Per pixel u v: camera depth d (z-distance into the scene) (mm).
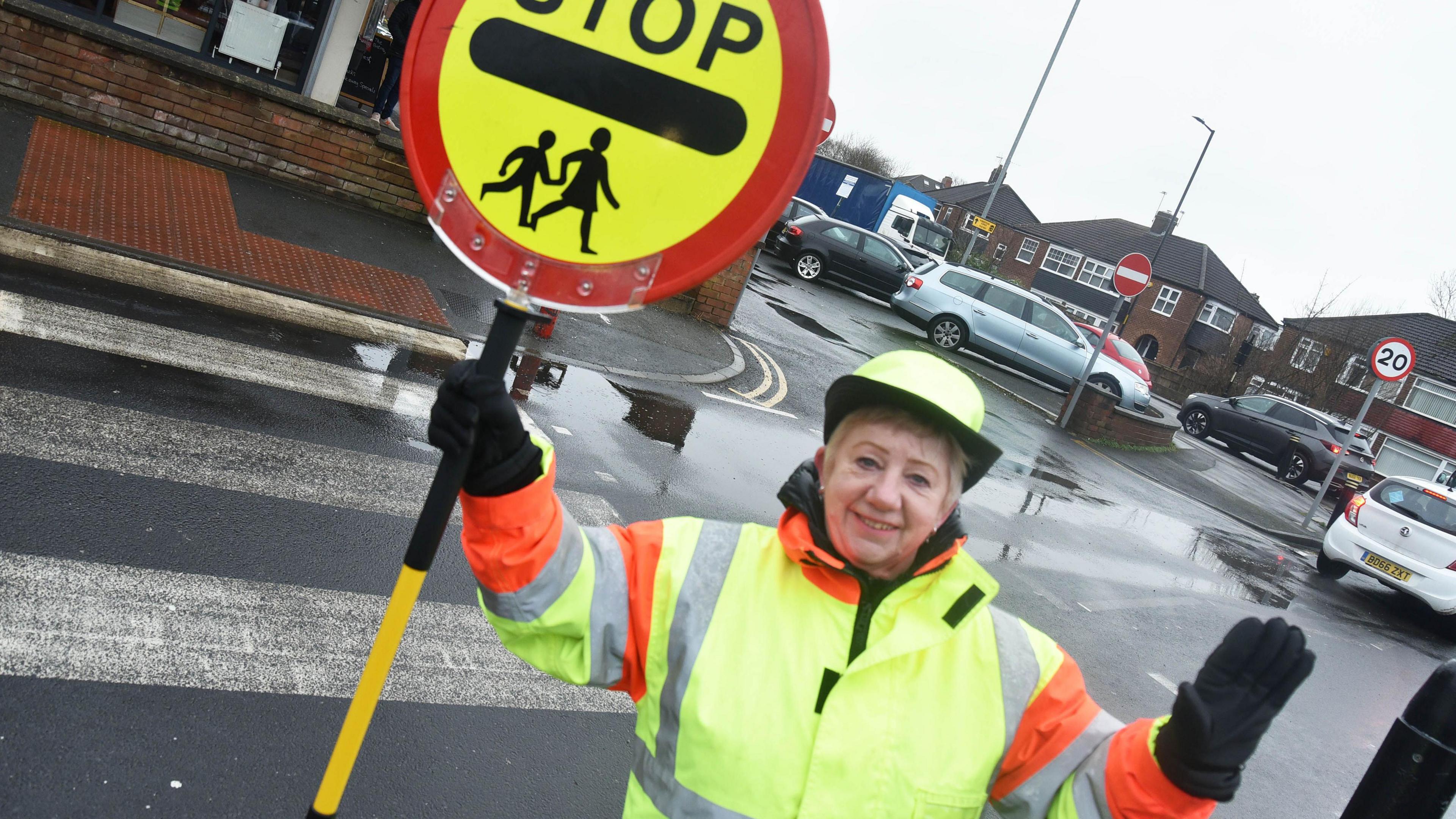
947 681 1649
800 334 15266
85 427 5031
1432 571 12125
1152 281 52969
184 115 10648
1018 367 19375
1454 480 29406
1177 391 43688
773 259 22844
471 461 1438
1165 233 42031
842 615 1653
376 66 13312
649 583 1697
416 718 3809
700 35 1475
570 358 9305
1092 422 17031
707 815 1591
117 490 4562
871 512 1640
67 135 9891
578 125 1492
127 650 3559
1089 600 8227
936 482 1641
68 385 5434
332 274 9141
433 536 1420
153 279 7516
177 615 3842
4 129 9305
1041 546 9297
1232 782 1363
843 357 14750
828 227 21453
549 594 1562
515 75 1488
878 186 32719
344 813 3223
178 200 9445
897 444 1631
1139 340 53156
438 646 4305
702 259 1502
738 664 1630
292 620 4074
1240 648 1364
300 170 11242
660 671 1671
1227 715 1344
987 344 19250
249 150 10992
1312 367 42344
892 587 1684
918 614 1664
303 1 11398
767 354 12758
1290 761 6285
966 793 1618
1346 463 23859
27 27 9922
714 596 1683
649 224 1504
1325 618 10867
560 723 4113
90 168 9289
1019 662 1683
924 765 1603
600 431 7719
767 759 1588
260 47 11375
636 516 6402
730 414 9508
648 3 1478
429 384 7480
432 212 1510
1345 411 41438
